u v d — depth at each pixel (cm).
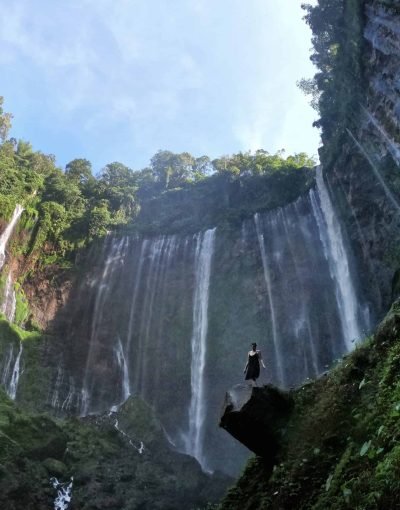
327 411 630
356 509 419
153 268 4669
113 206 5438
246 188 5228
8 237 4438
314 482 554
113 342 4250
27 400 3553
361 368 658
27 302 4297
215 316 4162
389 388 560
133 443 2948
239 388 708
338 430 593
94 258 4669
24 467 2200
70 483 2331
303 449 611
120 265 4681
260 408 667
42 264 4528
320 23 4344
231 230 4616
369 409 564
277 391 686
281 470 608
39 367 3809
